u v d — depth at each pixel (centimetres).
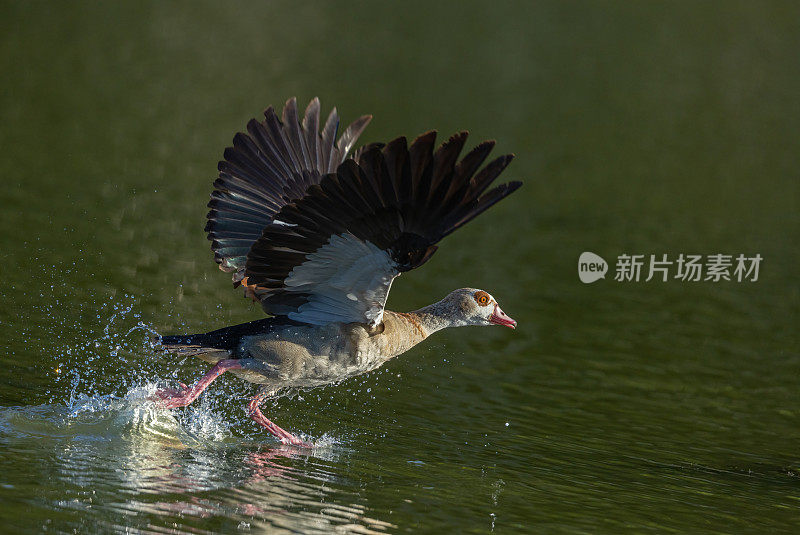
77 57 3372
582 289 1911
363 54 4072
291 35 4269
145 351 1251
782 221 2527
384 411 1201
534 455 1095
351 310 989
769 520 959
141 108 2862
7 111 2602
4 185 1959
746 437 1252
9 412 995
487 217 2366
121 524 770
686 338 1680
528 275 1956
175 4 4547
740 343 1672
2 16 3797
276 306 1007
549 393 1352
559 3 5309
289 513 836
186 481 886
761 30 4903
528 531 866
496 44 4466
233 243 1045
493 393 1323
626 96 3803
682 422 1288
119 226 1822
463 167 827
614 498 980
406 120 3061
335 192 846
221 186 1045
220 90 3203
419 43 4372
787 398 1425
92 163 2245
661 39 4706
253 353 994
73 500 805
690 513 959
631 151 3127
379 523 843
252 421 1107
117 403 1037
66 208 1872
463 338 1587
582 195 2620
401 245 887
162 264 1647
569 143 3123
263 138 1053
